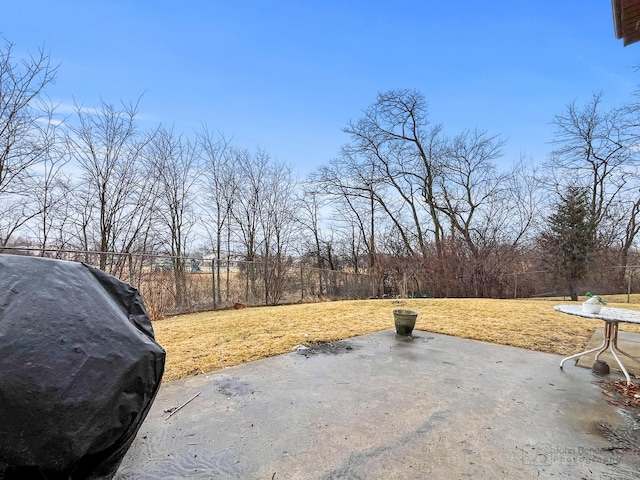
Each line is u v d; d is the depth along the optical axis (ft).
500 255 48.83
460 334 18.67
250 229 54.29
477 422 8.41
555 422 8.42
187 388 10.60
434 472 6.38
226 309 32.60
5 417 4.32
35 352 4.70
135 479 6.10
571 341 17.07
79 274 6.23
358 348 15.64
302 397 9.95
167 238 43.91
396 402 9.62
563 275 45.70
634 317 10.50
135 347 5.79
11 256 5.82
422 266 53.26
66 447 4.70
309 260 65.72
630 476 6.25
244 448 7.20
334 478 6.22
